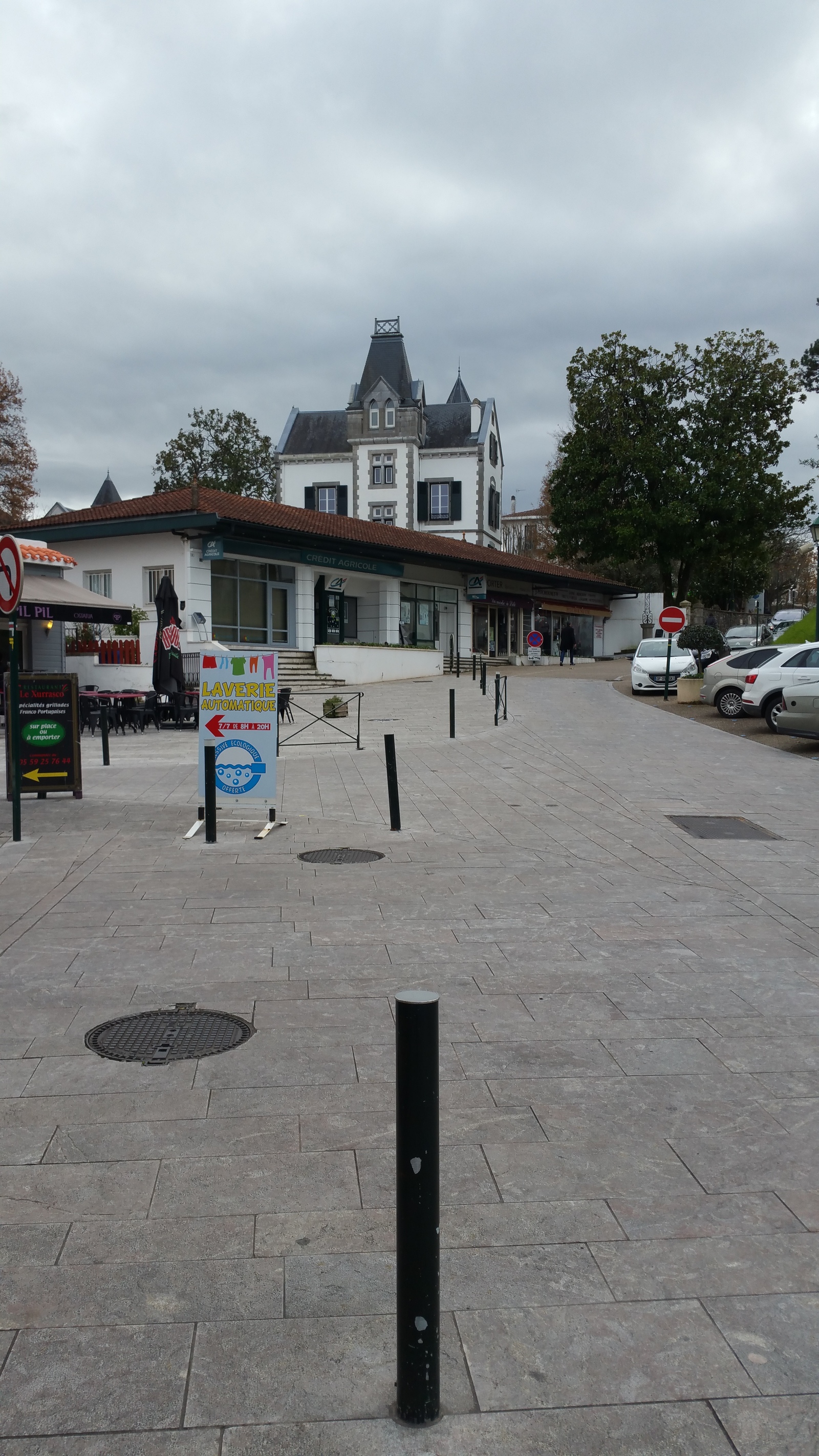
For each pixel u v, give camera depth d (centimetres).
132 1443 237
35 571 2233
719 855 922
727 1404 252
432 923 682
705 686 2259
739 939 652
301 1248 316
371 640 3666
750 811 1163
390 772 1023
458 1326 281
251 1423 244
